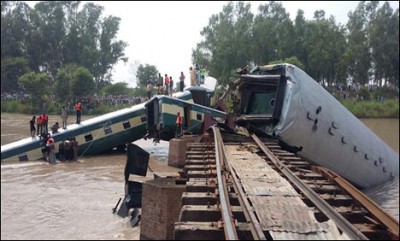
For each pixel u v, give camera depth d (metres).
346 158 19.33
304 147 17.72
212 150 15.16
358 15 92.44
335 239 6.51
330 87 81.75
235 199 8.83
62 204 15.36
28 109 71.44
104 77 104.75
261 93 19.67
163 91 34.00
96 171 22.83
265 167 11.49
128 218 13.48
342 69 81.25
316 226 6.96
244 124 18.89
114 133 28.66
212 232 7.00
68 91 72.12
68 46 98.31
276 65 17.98
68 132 27.39
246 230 6.94
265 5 91.75
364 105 64.88
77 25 100.56
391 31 86.38
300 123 17.20
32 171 22.77
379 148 21.34
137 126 29.22
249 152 14.52
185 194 9.03
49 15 98.19
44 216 13.75
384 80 89.44
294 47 81.81
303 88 17.47
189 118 26.48
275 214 7.51
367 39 88.19
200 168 11.74
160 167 23.36
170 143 23.77
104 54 103.94
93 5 104.25
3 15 94.88
